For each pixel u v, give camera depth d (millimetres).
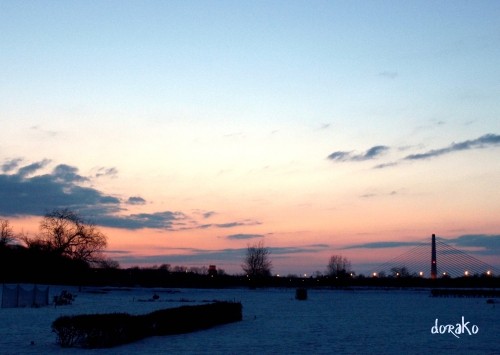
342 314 60031
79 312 56531
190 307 41031
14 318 49094
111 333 30578
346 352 29922
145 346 30859
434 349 31469
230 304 49281
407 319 53344
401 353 29812
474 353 29984
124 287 156625
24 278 131000
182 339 34531
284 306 76875
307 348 31234
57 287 124188
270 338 35812
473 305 82688
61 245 136750
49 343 31578
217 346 31359
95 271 175500
